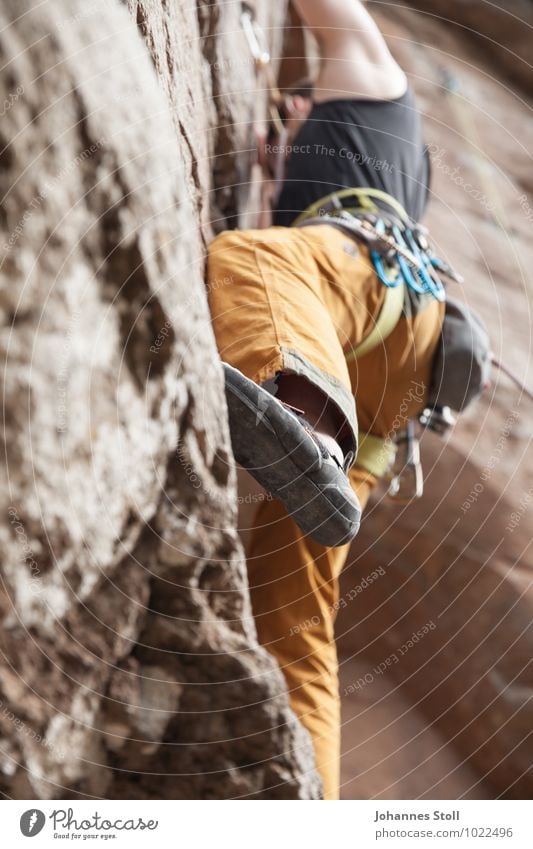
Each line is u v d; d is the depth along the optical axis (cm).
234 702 105
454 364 191
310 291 153
